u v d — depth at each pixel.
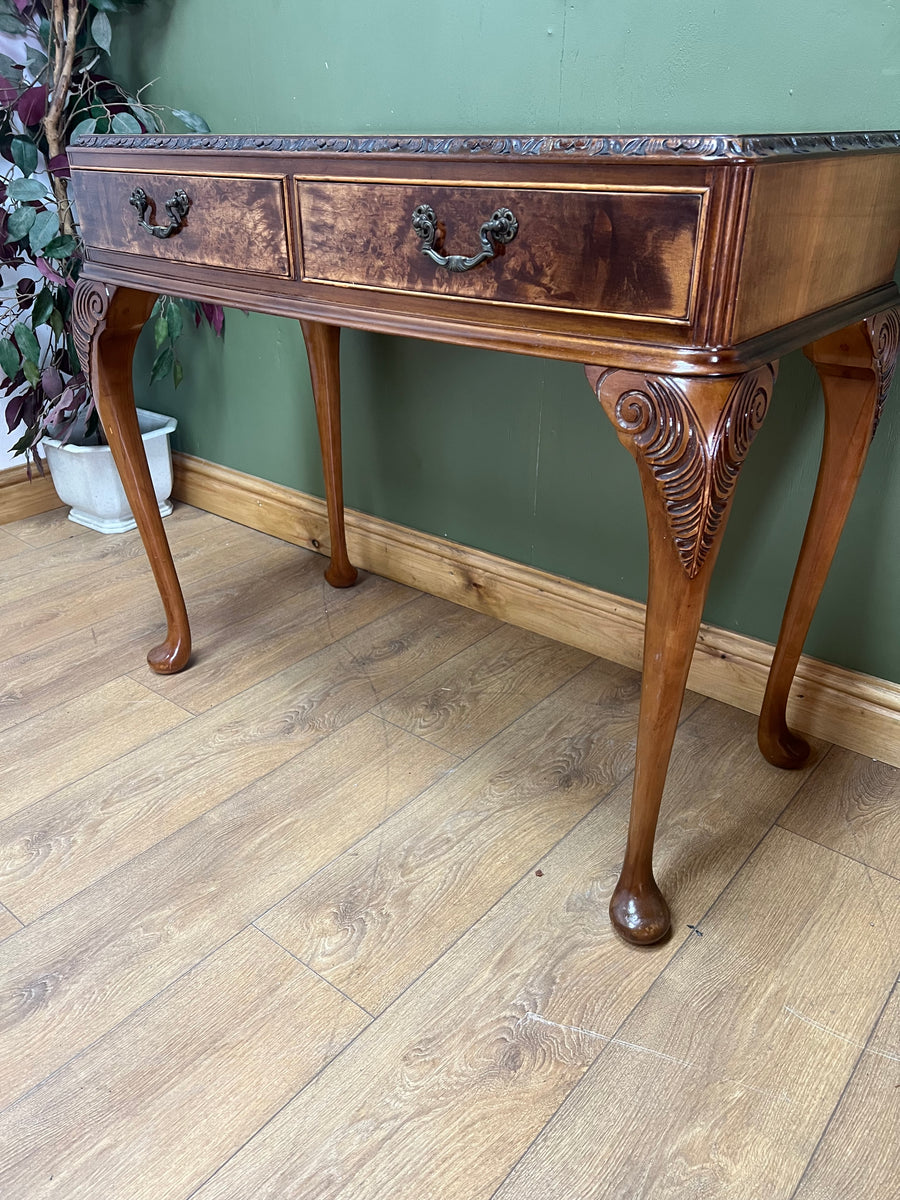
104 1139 0.82
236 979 0.98
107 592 1.81
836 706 1.33
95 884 1.10
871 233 0.94
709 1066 0.89
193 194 1.07
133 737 1.37
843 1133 0.82
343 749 1.35
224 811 1.22
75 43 1.73
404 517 1.79
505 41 1.30
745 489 1.32
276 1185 0.78
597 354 0.80
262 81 1.63
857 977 0.98
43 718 1.42
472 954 1.01
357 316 0.96
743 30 1.11
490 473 1.60
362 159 0.89
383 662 1.56
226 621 1.70
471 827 1.19
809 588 1.16
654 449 0.79
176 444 2.21
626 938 1.01
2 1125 0.83
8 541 2.03
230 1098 0.86
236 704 1.45
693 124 1.19
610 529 1.49
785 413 1.24
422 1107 0.85
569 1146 0.82
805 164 0.76
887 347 1.02
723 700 1.45
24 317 2.03
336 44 1.49
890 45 1.02
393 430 1.72
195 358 2.04
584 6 1.21
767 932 1.03
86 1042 0.91
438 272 0.88
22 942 1.02
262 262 1.04
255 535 2.07
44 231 1.68
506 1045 0.91
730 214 0.69
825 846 1.15
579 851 1.15
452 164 0.83
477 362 1.53
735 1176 0.79
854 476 1.08
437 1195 0.78
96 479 1.97
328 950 1.01
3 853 1.15
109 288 1.24
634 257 0.75
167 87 1.80
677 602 0.85
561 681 1.51
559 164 0.76
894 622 1.25
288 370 1.85
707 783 1.27
